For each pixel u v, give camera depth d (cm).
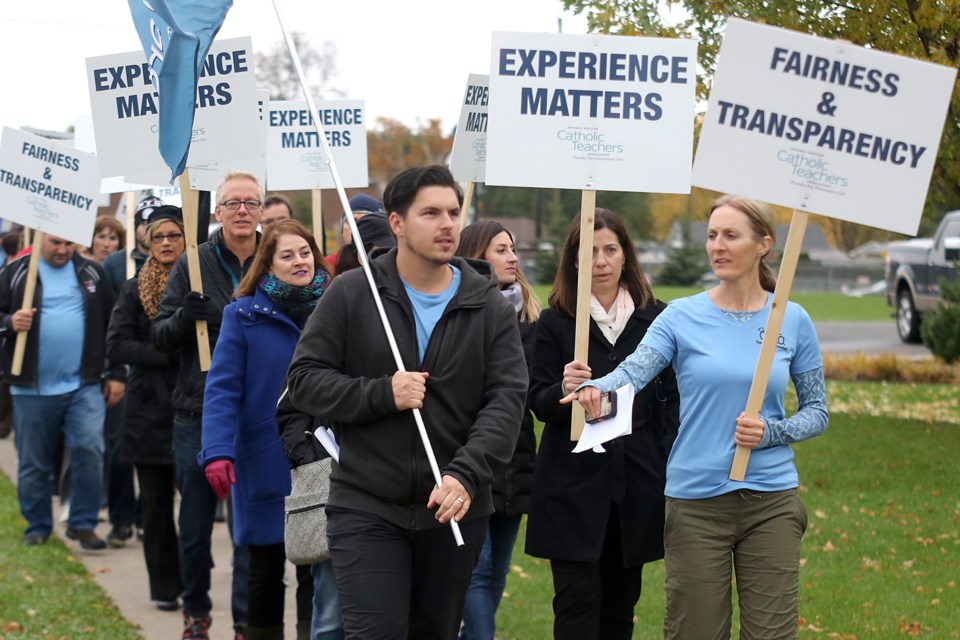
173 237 1284
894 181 781
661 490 901
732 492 773
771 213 792
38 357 1498
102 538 1627
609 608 935
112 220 1892
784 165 787
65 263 1527
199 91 1139
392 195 746
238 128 1142
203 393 1113
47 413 1513
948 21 1858
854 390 2884
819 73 782
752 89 786
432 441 736
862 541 1477
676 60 905
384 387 714
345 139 1598
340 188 776
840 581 1311
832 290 9575
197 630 1153
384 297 750
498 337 755
